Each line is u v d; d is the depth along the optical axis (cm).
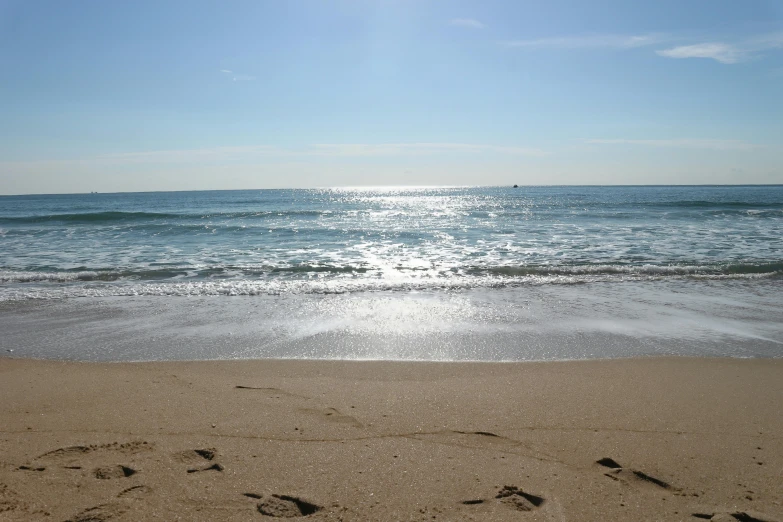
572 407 390
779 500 257
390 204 5422
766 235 1769
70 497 250
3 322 688
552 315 720
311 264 1221
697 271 1069
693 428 351
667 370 491
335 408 384
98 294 870
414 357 538
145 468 282
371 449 312
